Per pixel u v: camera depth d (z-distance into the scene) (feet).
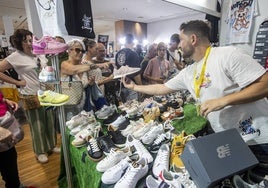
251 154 2.54
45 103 4.09
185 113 5.78
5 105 4.66
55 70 4.21
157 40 8.45
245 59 3.08
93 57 6.22
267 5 8.25
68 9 3.66
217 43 9.86
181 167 3.00
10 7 13.21
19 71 6.64
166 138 3.90
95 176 3.38
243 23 8.86
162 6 7.70
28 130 10.62
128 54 6.30
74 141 4.21
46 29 3.92
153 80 6.77
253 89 2.93
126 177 2.87
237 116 3.49
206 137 2.60
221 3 9.65
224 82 3.35
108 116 5.25
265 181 2.56
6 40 17.88
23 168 7.26
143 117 5.24
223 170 2.32
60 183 5.61
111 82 6.11
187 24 3.56
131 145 3.76
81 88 4.88
